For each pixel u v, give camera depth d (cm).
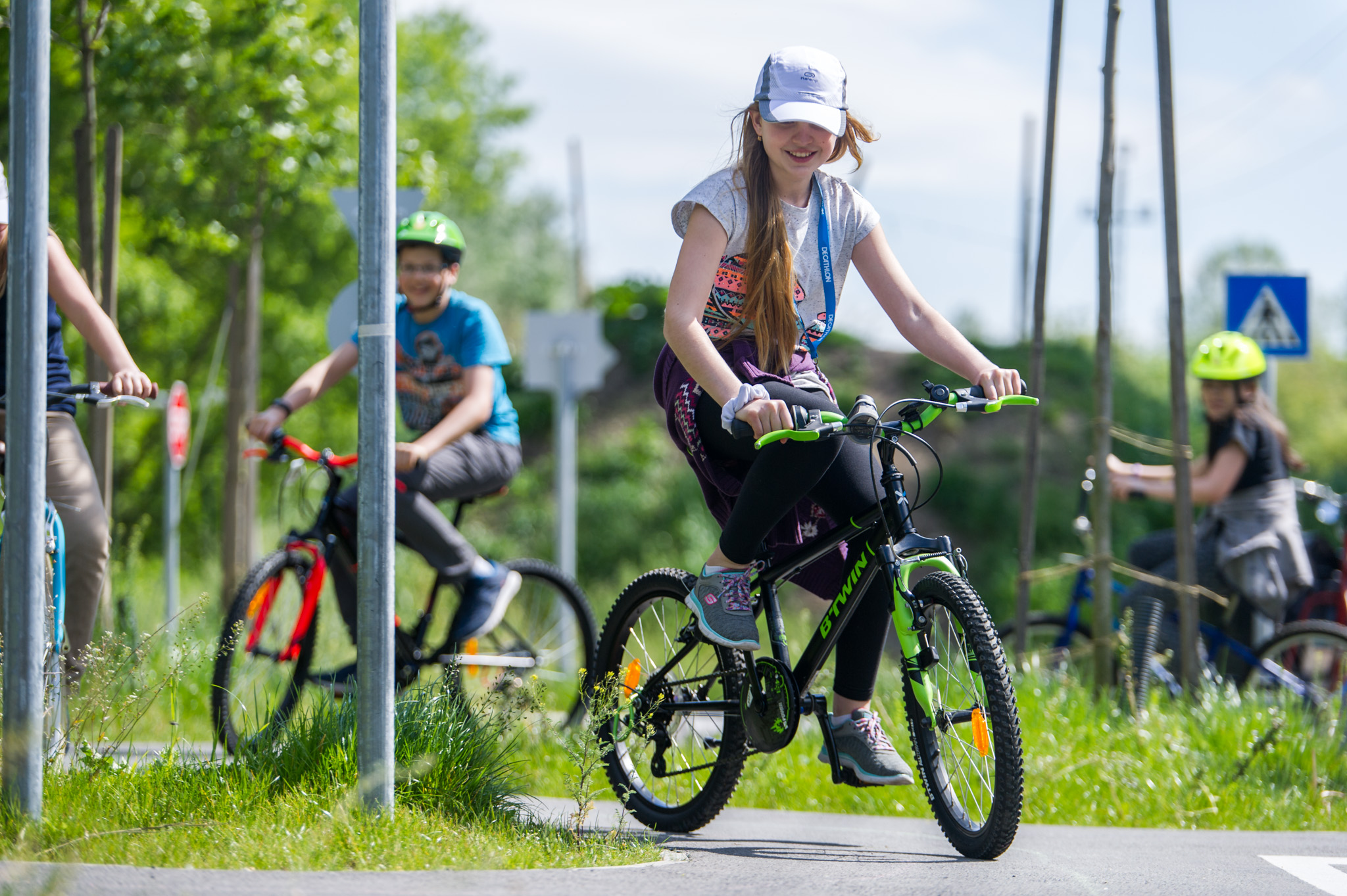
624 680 1095
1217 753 1427
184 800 848
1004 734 834
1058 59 1683
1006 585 5553
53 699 952
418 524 1400
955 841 891
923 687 905
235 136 2161
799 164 961
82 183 1605
